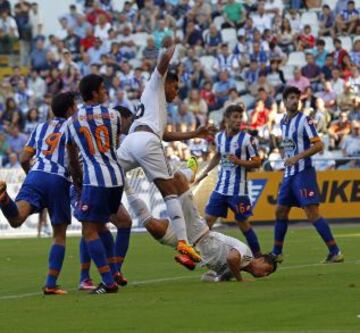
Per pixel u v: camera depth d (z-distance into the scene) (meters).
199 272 28.39
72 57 65.25
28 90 61.97
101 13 66.56
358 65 59.62
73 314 20.31
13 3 69.44
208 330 17.84
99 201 23.16
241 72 60.00
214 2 65.06
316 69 57.88
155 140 25.03
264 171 49.12
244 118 53.97
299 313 19.52
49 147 23.95
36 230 49.50
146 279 26.72
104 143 23.23
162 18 65.44
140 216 24.97
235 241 25.14
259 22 62.69
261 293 22.56
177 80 25.86
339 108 55.41
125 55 63.31
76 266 31.14
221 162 30.69
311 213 29.92
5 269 30.62
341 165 49.59
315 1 65.44
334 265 29.08
